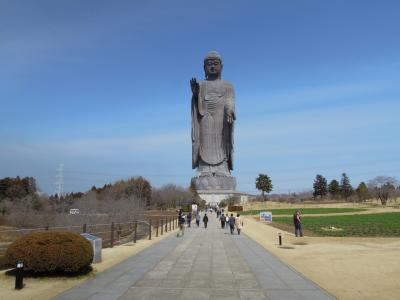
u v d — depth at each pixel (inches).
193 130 6087.6
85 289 574.9
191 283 620.1
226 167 6067.9
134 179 5024.6
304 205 5684.1
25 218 2277.3
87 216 2190.0
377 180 6776.6
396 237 1491.1
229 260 873.5
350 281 660.1
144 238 1467.8
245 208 5093.5
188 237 1503.4
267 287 595.8
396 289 604.4
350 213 3479.3
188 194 5285.4
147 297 530.0
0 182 3238.2
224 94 5964.6
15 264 634.8
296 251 1079.0
